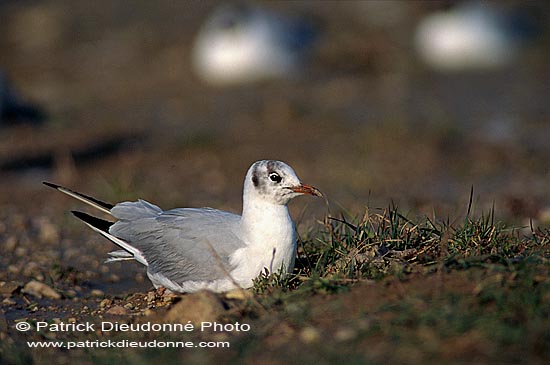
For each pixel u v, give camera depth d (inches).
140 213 360.5
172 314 297.4
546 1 1091.3
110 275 405.7
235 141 719.7
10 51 1138.7
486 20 940.0
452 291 269.9
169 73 989.8
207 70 948.6
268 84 918.4
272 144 703.1
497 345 232.1
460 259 298.0
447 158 635.5
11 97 823.1
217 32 951.0
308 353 247.4
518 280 270.4
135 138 751.1
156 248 344.5
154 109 855.1
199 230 335.3
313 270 312.8
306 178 599.8
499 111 770.2
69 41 1159.0
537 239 338.0
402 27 1069.8
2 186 610.5
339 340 251.4
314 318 269.3
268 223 321.1
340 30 1072.2
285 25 974.4
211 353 261.9
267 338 262.2
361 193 546.6
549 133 695.7
